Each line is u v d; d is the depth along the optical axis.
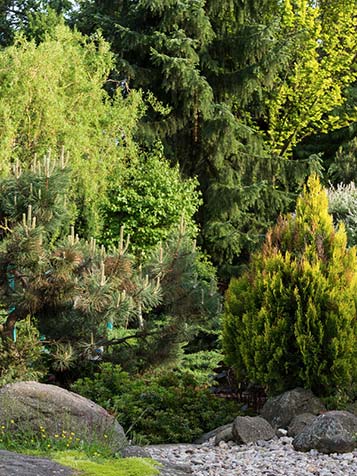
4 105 13.92
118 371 9.81
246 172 20.48
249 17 22.20
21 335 9.88
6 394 5.97
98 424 6.04
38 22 18.98
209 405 8.91
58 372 10.89
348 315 8.21
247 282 8.98
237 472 6.25
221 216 19.81
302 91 22.97
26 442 5.69
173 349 10.76
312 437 6.83
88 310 9.41
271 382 8.52
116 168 16.31
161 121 19.41
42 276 9.32
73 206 14.78
